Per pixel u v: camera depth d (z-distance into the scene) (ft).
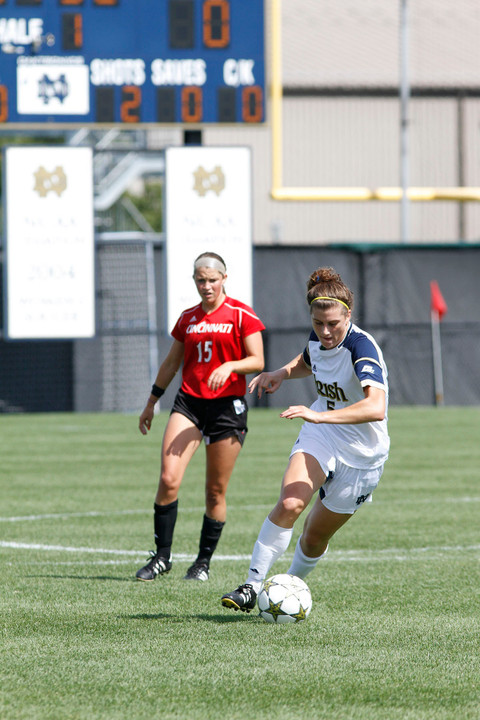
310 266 282.36
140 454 176.35
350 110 426.92
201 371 74.79
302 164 423.64
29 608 66.13
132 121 238.27
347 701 46.57
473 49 437.58
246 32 239.30
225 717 44.24
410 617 64.03
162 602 68.13
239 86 239.50
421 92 432.25
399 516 110.32
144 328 273.95
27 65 236.02
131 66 238.07
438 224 433.07
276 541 61.31
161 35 237.86
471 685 49.16
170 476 74.84
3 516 109.91
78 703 46.09
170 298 252.01
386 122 429.38
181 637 58.44
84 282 255.50
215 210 252.21
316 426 61.67
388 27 430.61
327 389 60.64
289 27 424.05
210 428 75.15
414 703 46.29
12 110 236.43
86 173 254.27
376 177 428.97
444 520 107.55
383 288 286.05
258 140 420.36
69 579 76.28
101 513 112.06
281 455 175.22
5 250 253.44
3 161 252.83
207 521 77.00
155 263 276.21
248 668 52.06
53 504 119.14
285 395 282.15
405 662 53.31
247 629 60.64
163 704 46.01
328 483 61.31
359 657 54.29
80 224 254.68
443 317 289.12
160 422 243.19
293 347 280.92
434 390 285.02
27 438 205.67
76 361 272.10
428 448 184.96
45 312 255.29
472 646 56.70
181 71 238.48
